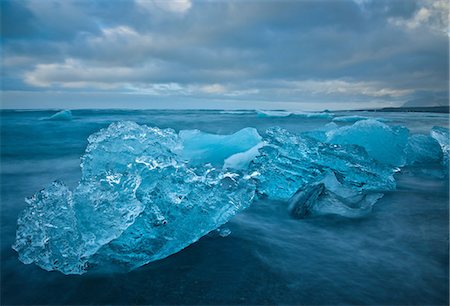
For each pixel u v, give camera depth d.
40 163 6.03
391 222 3.01
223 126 12.75
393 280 2.01
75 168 5.61
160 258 2.31
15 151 7.22
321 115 17.55
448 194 3.95
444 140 5.70
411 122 13.49
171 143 3.34
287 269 2.15
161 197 2.61
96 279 2.07
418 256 2.34
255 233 2.79
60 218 2.26
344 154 4.43
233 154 5.67
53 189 2.39
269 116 17.45
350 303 1.78
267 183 3.96
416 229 2.85
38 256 2.22
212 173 3.08
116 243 2.30
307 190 3.46
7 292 1.92
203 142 6.07
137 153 2.73
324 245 2.54
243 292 1.89
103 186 2.33
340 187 3.72
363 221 3.04
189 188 2.76
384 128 5.78
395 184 4.26
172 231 2.46
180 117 17.11
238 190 3.29
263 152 4.41
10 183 4.56
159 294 1.89
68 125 11.62
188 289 1.93
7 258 2.34
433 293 1.87
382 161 5.50
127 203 2.31
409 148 5.82
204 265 2.21
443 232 2.77
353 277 2.05
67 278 2.08
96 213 2.23
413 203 3.58
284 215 3.27
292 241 2.62
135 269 2.17
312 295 1.85
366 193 3.87
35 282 2.03
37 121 12.68
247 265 2.21
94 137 2.85
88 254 2.16
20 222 2.36
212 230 2.75
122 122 2.98
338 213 3.19
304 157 4.26
